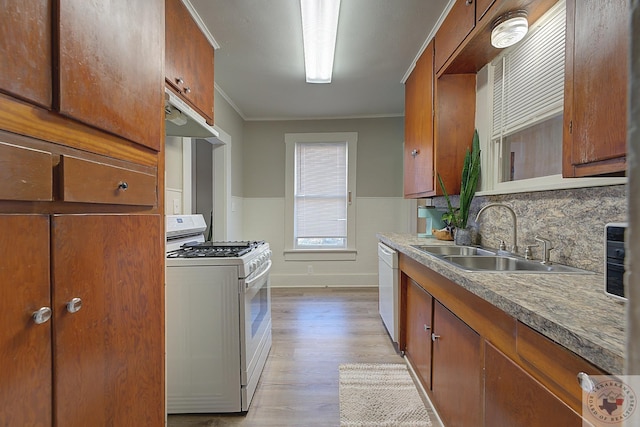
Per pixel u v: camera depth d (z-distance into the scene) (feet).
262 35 6.91
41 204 2.05
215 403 5.32
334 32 6.63
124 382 2.89
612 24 2.56
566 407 2.11
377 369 6.72
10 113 1.82
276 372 6.63
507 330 2.90
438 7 6.11
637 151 0.84
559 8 4.61
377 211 13.56
